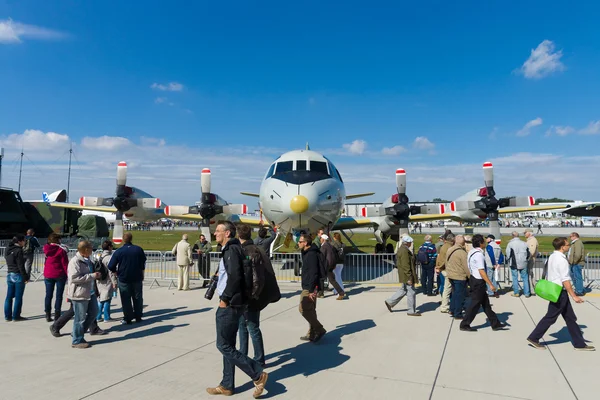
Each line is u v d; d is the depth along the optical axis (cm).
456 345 625
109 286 800
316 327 631
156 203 1561
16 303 801
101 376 494
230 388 439
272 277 521
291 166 1312
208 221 1518
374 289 1190
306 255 632
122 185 1571
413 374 500
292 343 639
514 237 1077
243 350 526
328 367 528
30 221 2366
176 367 528
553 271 598
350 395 437
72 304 628
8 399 423
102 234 2491
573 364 533
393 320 798
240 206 1509
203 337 678
